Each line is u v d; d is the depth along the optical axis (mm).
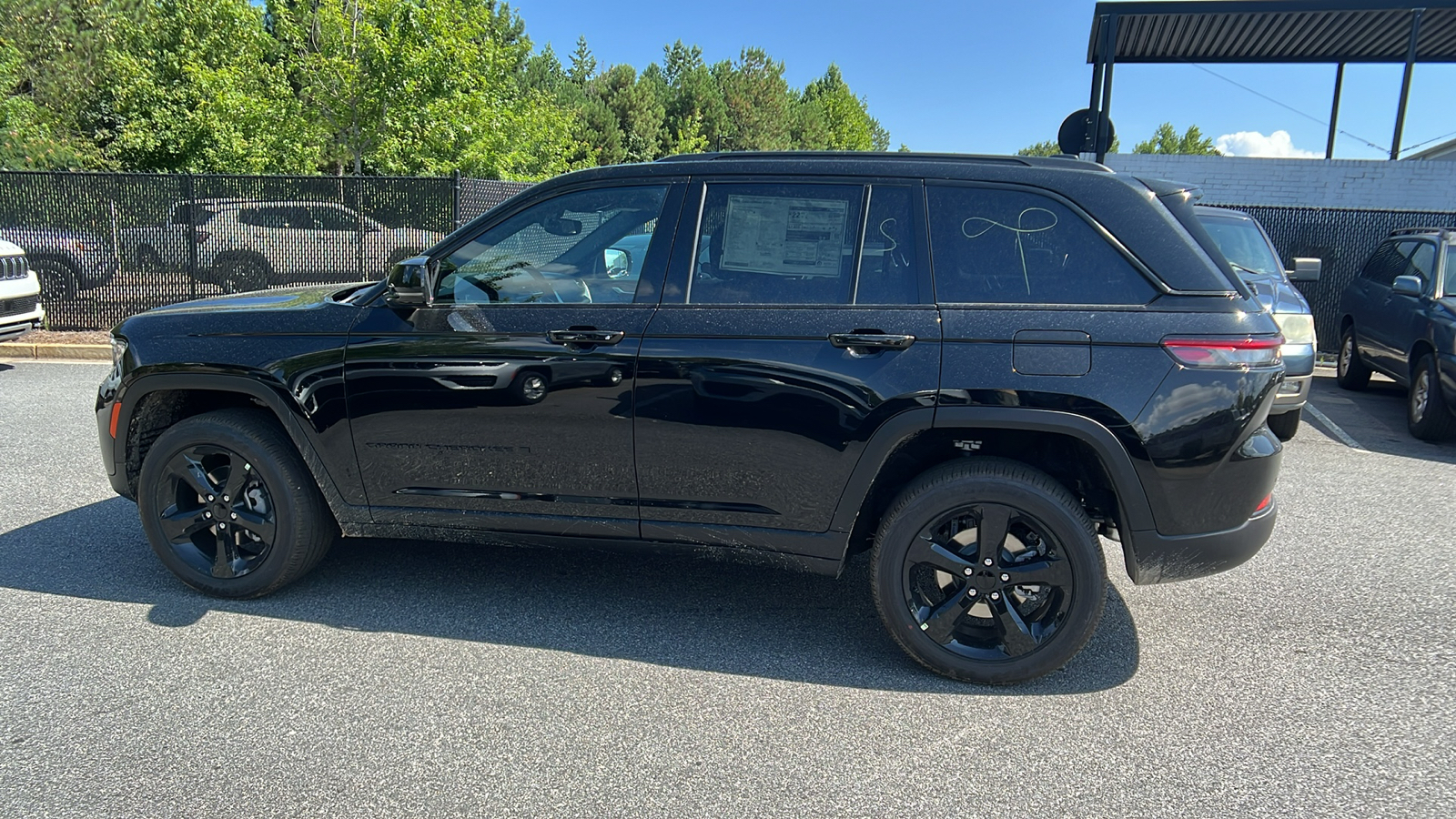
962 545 3342
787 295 3393
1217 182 14008
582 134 49812
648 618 3908
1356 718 3180
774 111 63875
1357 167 13672
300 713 3078
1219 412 3105
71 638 3584
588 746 2922
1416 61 16391
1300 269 8344
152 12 26406
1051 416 3137
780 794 2693
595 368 3443
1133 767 2861
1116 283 3197
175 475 3910
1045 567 3266
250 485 3871
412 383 3596
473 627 3773
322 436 3727
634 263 3555
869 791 2715
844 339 3268
